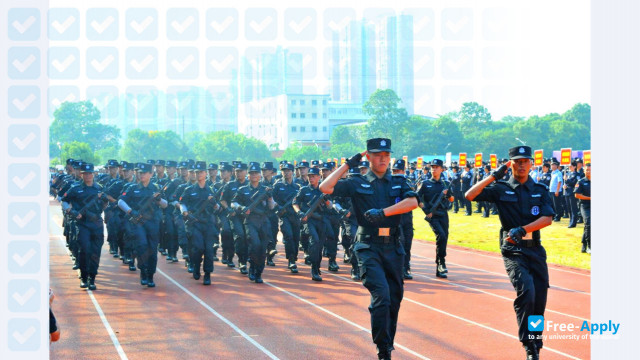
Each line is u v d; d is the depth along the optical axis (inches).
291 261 444.5
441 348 245.8
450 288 377.1
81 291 370.0
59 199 412.8
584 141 3329.2
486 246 582.6
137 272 449.4
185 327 280.4
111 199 509.0
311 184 412.8
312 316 302.4
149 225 388.5
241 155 3462.1
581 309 314.5
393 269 219.6
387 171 230.1
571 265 451.8
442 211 414.6
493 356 234.7
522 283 225.6
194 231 397.1
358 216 224.4
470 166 941.8
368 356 235.0
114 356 235.5
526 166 234.2
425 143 2979.8
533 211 231.0
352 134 3599.9
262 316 302.8
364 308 321.1
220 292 367.6
